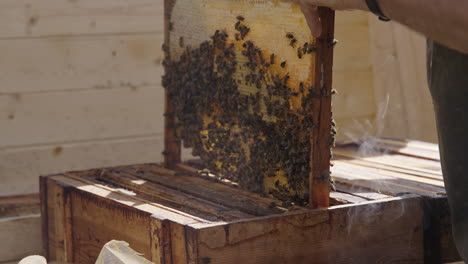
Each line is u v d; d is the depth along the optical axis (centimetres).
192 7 200
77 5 320
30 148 315
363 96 390
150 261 148
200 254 138
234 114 183
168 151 220
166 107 219
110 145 333
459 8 103
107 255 143
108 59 329
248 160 180
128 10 332
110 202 171
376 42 384
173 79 212
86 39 324
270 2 165
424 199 163
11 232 211
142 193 190
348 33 385
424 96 371
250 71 174
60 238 196
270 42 167
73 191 190
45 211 207
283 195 169
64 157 323
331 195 170
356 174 197
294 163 161
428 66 142
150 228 153
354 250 155
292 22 158
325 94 153
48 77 317
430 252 165
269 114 167
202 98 196
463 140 133
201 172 204
